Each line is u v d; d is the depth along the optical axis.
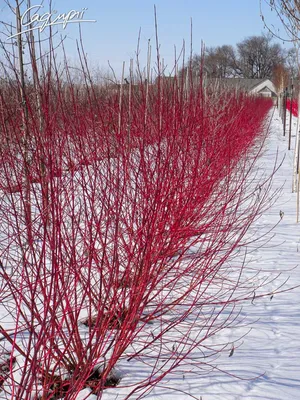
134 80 4.04
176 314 3.34
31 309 1.97
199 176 3.99
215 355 2.88
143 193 2.89
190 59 4.34
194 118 4.23
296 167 7.55
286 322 3.27
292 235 5.32
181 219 3.39
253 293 3.74
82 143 2.76
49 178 2.19
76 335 2.51
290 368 2.72
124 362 2.80
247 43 60.19
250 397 2.46
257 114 16.98
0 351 2.81
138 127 3.48
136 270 2.68
